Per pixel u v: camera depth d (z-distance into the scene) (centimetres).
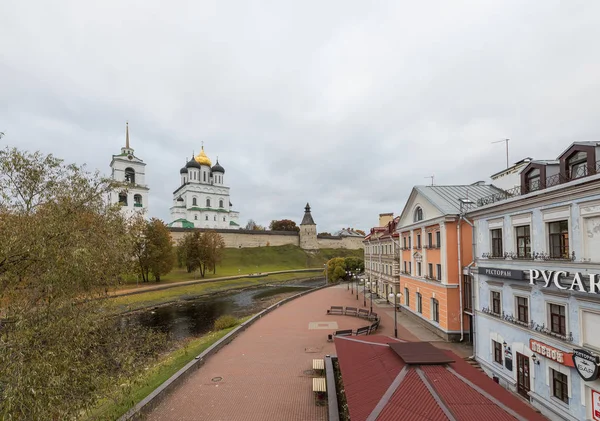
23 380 788
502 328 1614
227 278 7444
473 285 1908
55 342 915
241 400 1498
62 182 1155
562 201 1216
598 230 1082
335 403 1328
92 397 996
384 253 4462
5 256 910
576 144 1191
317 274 9562
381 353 1279
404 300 3466
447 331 2370
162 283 6381
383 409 871
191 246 7575
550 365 1285
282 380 1731
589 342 1112
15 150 1048
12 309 905
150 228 6159
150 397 1426
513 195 1560
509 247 1552
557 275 1207
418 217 3023
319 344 2419
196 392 1586
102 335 1159
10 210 1027
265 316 3481
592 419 1094
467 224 2381
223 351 2259
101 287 1167
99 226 1186
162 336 1509
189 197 12119
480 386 975
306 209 13150
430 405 872
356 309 3494
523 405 910
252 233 12056
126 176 9175
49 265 929
